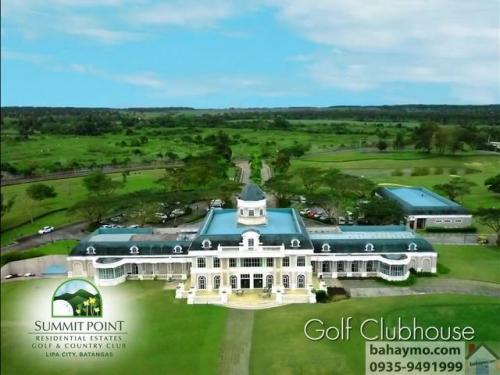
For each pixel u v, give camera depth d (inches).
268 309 5088.6
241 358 4148.6
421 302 5054.1
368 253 5880.9
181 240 6181.1
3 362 4227.4
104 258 5964.6
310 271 5541.3
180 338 4515.3
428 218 7731.3
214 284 5590.6
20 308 5255.9
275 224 6195.9
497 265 6190.9
